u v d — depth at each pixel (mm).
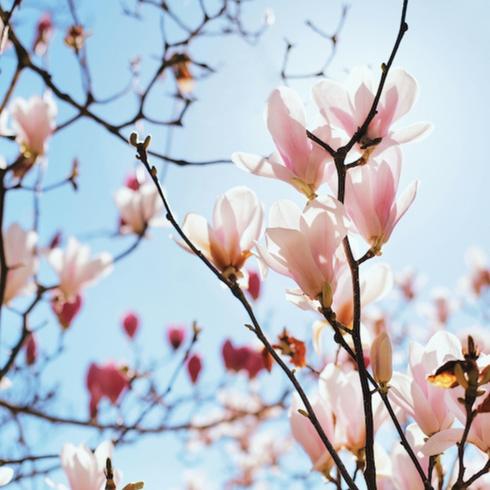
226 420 3367
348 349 1170
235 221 1281
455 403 1165
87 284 2465
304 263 1176
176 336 3160
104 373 2693
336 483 1248
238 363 3217
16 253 1999
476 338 1844
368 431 1152
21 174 2064
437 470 1209
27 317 1896
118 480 1298
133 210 2701
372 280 1263
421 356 1202
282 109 1229
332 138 1229
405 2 1206
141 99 2152
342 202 1189
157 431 2840
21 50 1913
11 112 2053
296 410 1272
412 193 1209
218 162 1959
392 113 1229
